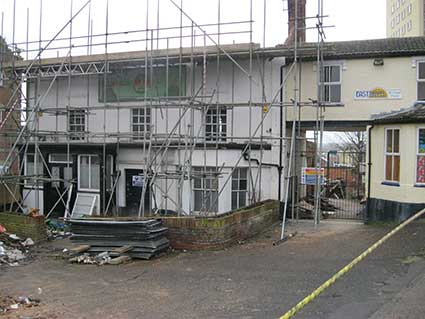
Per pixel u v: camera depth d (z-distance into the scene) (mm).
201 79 17594
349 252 10938
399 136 14445
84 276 9914
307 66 17047
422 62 16312
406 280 8062
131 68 18078
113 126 18594
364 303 6922
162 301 7793
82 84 19094
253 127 17016
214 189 16438
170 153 16891
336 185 25094
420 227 12883
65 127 19531
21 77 18016
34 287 9086
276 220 16031
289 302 7359
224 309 7191
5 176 16500
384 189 15031
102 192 17578
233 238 12672
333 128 17391
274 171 16656
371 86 16734
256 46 16125
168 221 12375
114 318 6949
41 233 13922
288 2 18672
